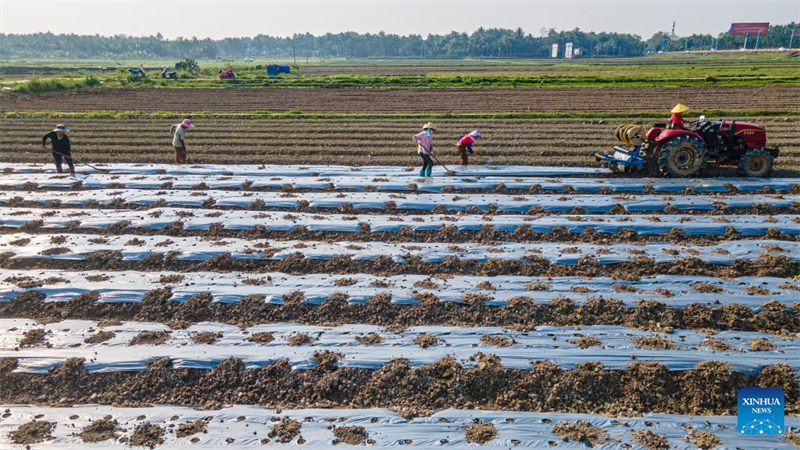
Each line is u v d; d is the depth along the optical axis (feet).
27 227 34.63
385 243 32.22
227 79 153.69
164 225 34.91
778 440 16.90
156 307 25.20
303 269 29.19
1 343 22.35
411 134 65.31
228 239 32.91
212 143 61.21
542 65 285.43
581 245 31.12
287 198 39.73
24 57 615.98
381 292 25.82
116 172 48.08
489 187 41.98
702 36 575.79
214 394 19.90
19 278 27.27
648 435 17.16
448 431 17.53
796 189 38.93
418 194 40.88
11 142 61.41
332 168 48.32
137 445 17.13
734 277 26.96
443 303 24.97
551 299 24.88
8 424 18.11
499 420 17.99
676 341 21.70
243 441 17.24
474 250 30.50
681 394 19.42
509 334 22.52
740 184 39.63
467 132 65.67
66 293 25.89
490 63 356.79
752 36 469.57
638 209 36.37
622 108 85.15
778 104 83.61
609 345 21.47
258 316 24.67
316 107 95.66
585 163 48.08
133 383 20.20
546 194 40.52
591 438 17.07
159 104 100.89
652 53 625.82
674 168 41.06
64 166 50.01
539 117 77.51
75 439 17.44
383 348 21.71
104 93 118.42
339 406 19.39
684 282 26.25
